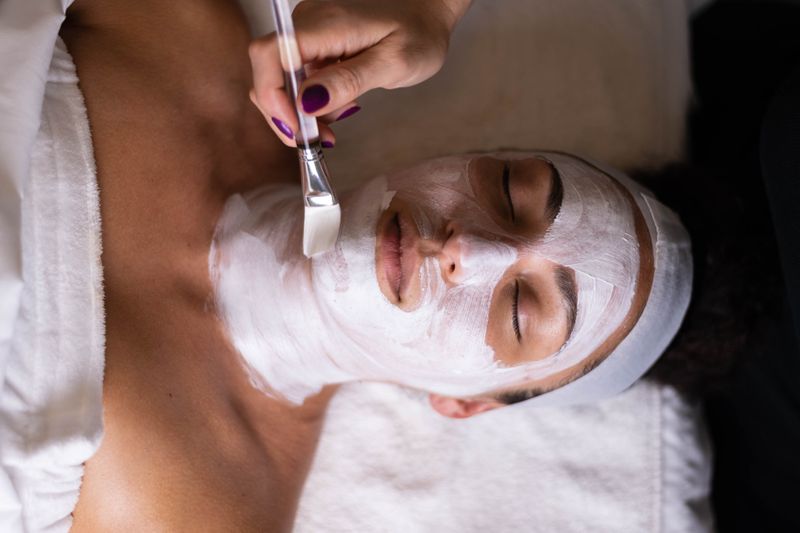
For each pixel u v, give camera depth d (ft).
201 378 3.44
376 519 4.31
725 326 4.01
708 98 4.88
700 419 4.67
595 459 4.53
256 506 3.57
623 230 3.56
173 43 3.63
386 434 4.39
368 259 3.28
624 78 4.69
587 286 3.45
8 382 2.81
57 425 2.87
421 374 3.59
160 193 3.43
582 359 3.63
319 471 4.29
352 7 3.01
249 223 3.60
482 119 4.57
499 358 3.47
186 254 3.49
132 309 3.25
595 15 4.68
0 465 2.75
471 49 4.57
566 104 4.63
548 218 3.47
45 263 2.93
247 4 4.00
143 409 3.22
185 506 3.32
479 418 4.50
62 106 3.11
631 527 4.49
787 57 4.63
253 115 3.93
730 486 4.65
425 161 3.62
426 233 3.33
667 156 4.68
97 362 3.00
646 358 3.75
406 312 3.30
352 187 4.30
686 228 3.89
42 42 2.94
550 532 4.46
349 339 3.49
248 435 3.61
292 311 3.52
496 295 3.34
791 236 3.42
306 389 3.84
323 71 2.75
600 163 3.88
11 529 2.83
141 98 3.44
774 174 3.48
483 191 3.47
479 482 4.45
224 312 3.55
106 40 3.44
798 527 4.29
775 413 4.33
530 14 4.62
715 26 4.93
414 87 4.49
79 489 3.05
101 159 3.26
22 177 2.81
